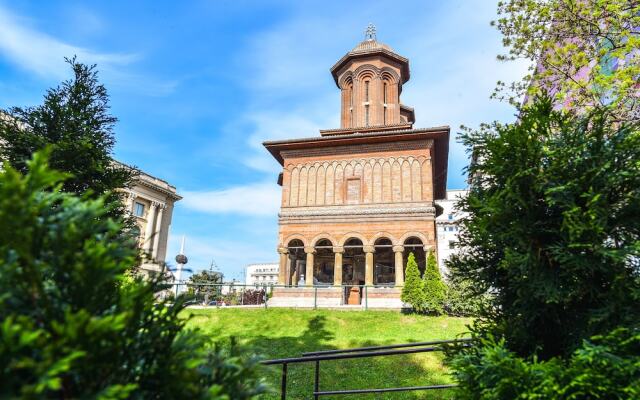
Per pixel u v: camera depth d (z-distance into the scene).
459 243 4.79
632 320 3.32
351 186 25.88
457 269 4.81
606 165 3.59
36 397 1.62
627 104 9.18
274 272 129.62
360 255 29.34
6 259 1.94
